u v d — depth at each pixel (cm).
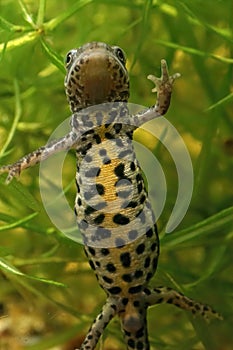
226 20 27
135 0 26
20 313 28
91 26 27
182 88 30
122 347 26
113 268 21
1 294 28
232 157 28
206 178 27
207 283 25
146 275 21
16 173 21
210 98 26
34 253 28
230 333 26
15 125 24
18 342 27
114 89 20
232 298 25
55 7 28
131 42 28
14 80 25
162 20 27
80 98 21
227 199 27
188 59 29
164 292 22
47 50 23
